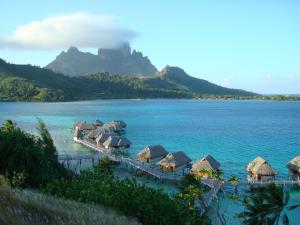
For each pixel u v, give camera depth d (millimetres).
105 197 23891
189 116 183250
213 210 46438
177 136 110438
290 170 60469
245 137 108625
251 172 59219
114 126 112188
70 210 19391
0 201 17422
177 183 57438
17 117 165500
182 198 31438
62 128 127562
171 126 136875
